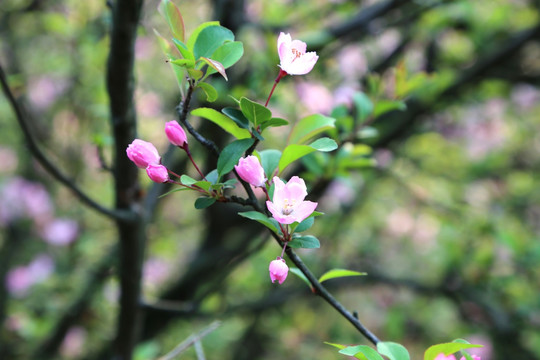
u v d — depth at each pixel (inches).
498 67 156.4
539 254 156.5
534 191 208.5
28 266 196.4
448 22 142.4
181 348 78.0
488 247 161.6
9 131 207.3
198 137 45.9
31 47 189.6
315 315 224.7
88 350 169.0
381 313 228.1
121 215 73.7
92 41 136.6
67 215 191.3
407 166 191.3
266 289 188.2
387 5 122.9
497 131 217.6
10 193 198.5
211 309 156.6
